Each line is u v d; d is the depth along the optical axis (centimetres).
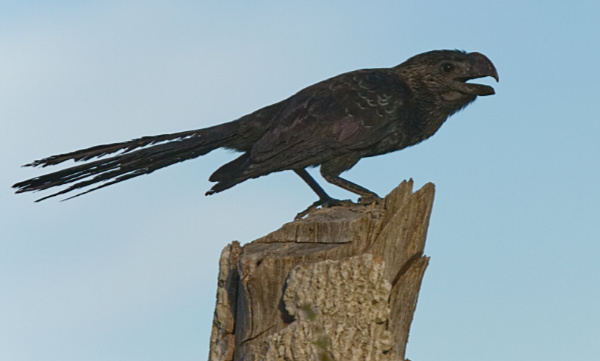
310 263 741
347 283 722
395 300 780
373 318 719
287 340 714
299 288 725
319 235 777
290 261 742
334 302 720
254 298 749
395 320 782
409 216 772
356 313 720
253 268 754
